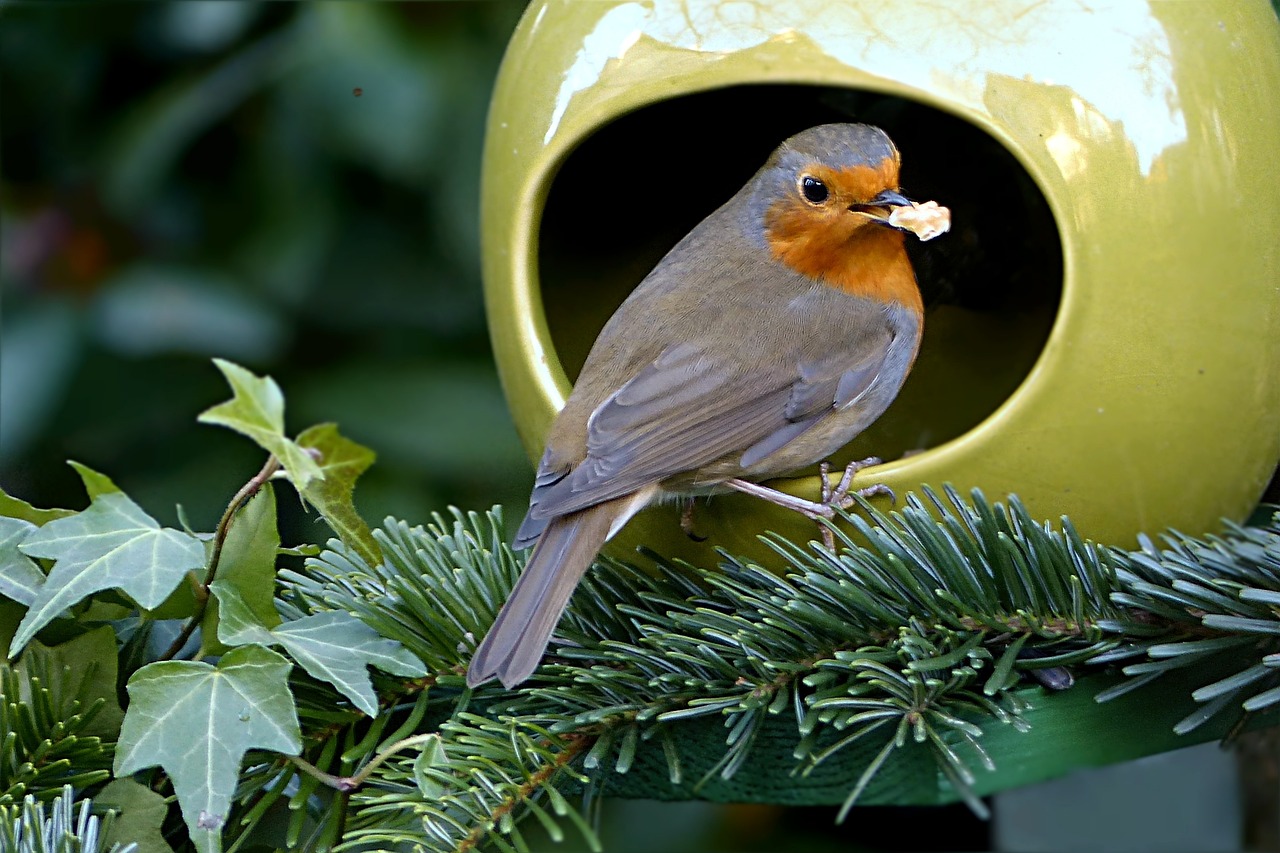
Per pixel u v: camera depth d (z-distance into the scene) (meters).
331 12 8.33
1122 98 4.71
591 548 4.93
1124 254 4.71
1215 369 4.86
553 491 4.94
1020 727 4.29
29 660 4.71
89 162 8.87
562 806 4.20
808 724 4.29
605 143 5.85
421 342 8.77
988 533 4.69
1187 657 4.45
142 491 8.60
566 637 5.04
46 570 4.82
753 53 4.79
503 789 4.47
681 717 4.69
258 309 8.55
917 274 6.05
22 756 4.63
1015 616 4.70
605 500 4.96
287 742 4.46
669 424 5.17
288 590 5.32
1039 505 4.95
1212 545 4.98
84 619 4.98
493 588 5.11
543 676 4.95
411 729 4.77
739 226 5.66
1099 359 4.75
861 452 6.09
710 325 5.39
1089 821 8.16
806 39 4.75
